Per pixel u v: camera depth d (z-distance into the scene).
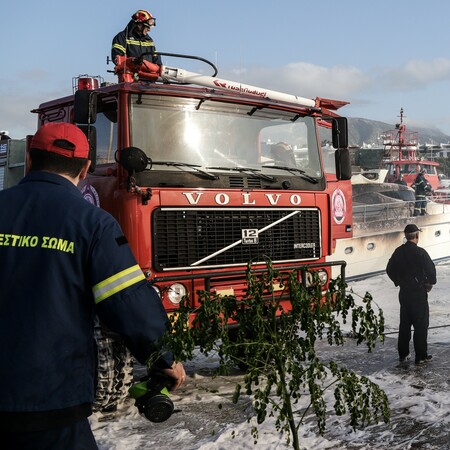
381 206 14.78
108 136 5.90
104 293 2.15
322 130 8.22
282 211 6.50
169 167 5.78
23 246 2.15
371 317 3.09
